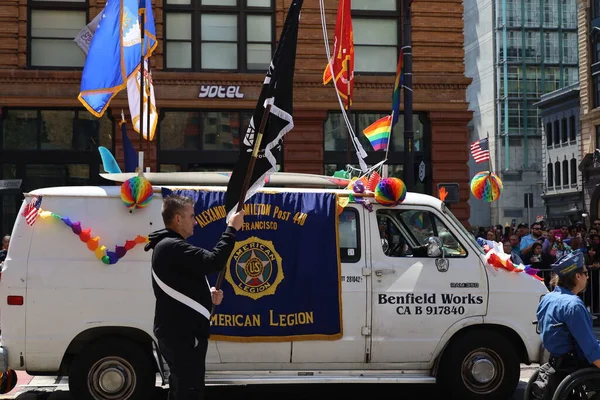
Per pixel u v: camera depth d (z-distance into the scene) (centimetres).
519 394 848
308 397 862
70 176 2178
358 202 774
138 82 1120
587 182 5366
